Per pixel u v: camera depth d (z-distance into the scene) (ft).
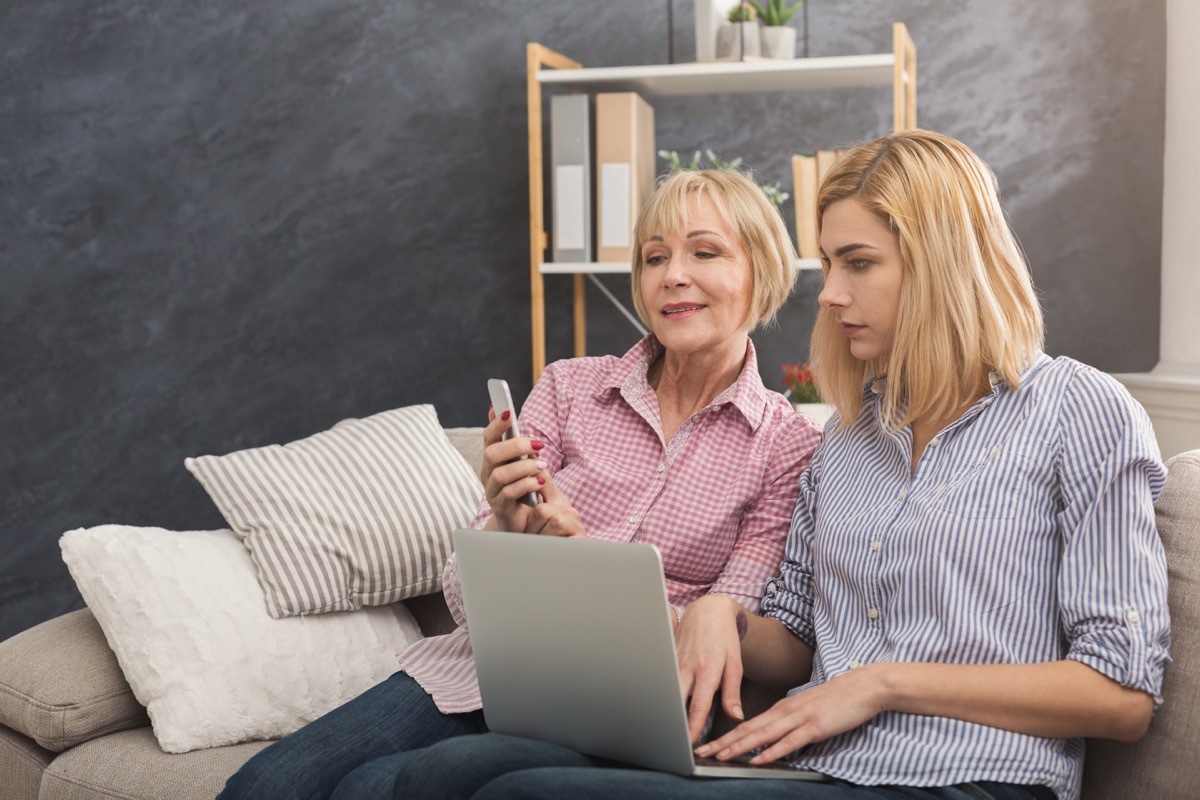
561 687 3.94
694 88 9.96
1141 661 3.68
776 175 10.29
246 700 5.71
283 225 11.07
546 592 3.83
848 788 3.75
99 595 5.84
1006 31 9.86
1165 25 9.59
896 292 4.33
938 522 4.08
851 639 4.29
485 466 4.83
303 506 6.29
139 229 11.23
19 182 11.30
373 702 5.03
